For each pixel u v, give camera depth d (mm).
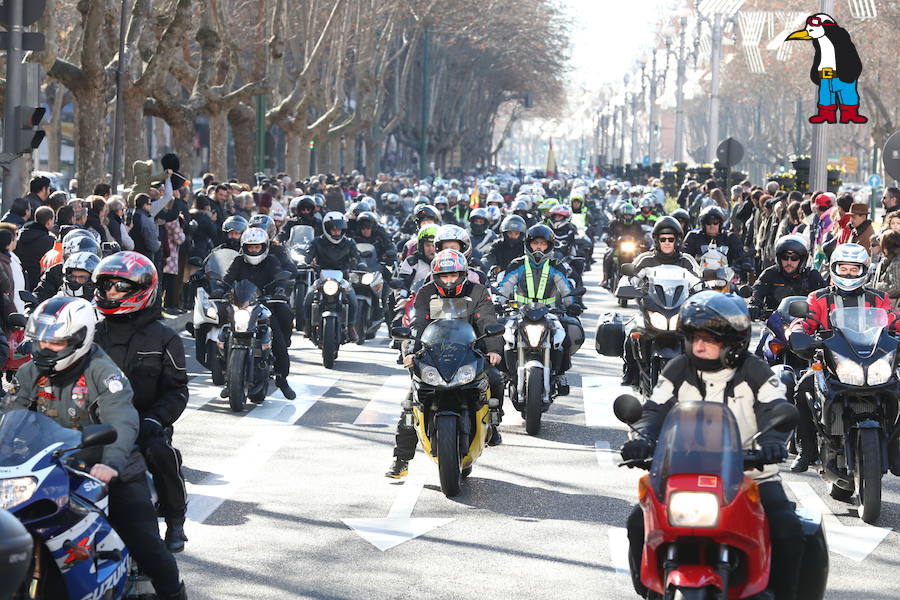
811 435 29641
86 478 17219
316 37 150000
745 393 18672
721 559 16469
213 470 32188
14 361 36938
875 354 27203
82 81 73062
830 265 29375
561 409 41688
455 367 29547
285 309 42719
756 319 33906
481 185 114062
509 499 29469
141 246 57656
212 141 107500
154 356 19828
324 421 39094
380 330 63344
